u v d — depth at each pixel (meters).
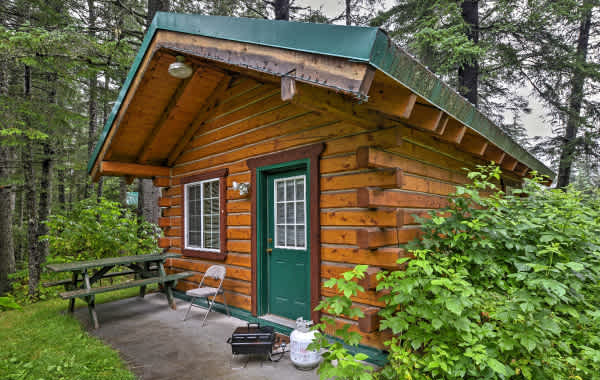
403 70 2.00
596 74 8.13
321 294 3.51
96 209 7.59
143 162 5.98
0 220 7.56
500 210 3.47
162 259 5.21
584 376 2.42
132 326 4.29
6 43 5.50
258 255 4.27
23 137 7.07
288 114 4.01
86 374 2.90
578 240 3.00
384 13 9.56
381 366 2.92
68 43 5.95
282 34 2.28
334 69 1.97
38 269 7.23
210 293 4.35
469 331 2.34
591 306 2.77
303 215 3.89
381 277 2.75
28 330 4.13
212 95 4.88
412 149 3.47
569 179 9.87
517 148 4.50
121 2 7.96
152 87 4.47
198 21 3.14
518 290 2.57
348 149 3.29
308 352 2.94
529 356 2.36
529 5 7.53
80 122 8.80
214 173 5.12
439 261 2.91
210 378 2.83
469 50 7.34
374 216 3.07
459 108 2.71
